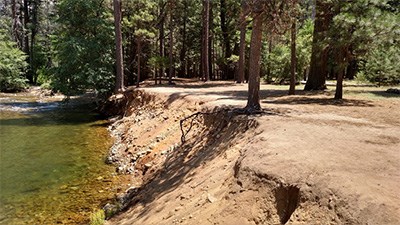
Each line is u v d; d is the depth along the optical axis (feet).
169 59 83.51
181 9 103.65
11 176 33.37
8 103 87.86
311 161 18.28
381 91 60.13
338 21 42.29
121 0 86.63
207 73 92.89
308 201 15.24
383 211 12.98
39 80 133.28
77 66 76.23
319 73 62.64
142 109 57.77
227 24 110.01
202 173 25.34
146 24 83.87
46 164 37.37
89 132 54.49
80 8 80.18
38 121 63.62
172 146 35.94
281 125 27.20
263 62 99.25
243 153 22.44
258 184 17.87
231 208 17.58
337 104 42.32
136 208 24.86
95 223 23.13
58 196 28.76
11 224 23.57
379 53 56.18
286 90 64.08
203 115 37.76
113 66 82.89
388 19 40.68
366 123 29.55
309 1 45.98
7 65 107.86
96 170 35.73
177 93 55.36
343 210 13.83
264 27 33.65
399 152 20.29
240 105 37.60
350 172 16.58
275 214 16.20
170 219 20.29
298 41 81.46
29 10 143.13
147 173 32.76
